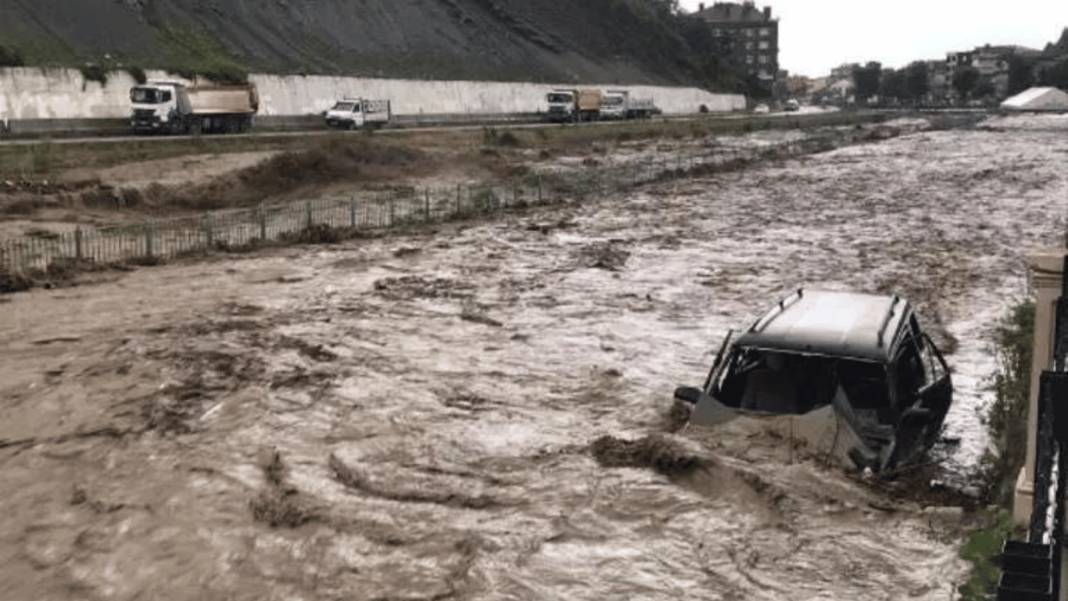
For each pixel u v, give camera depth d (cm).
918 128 10644
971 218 3641
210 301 2108
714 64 15438
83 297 2128
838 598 865
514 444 1258
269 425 1320
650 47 13850
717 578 907
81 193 3272
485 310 2067
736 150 6425
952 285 2356
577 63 11575
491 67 10019
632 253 2816
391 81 7669
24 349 1700
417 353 1712
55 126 4834
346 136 5225
